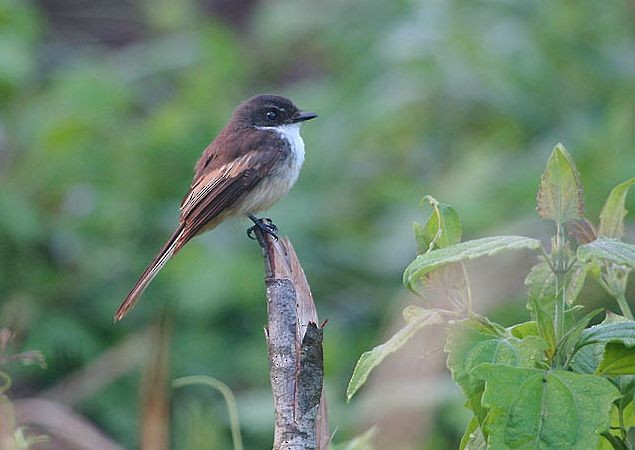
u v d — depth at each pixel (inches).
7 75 570.3
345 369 439.5
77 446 292.5
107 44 764.0
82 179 519.2
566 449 169.3
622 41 561.3
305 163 557.6
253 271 478.3
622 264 171.0
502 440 170.9
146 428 245.9
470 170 489.1
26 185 518.9
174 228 506.9
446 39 559.2
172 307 459.2
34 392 437.7
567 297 198.4
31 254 487.8
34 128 550.6
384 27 609.3
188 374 446.0
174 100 607.8
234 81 645.9
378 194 536.4
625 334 180.9
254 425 390.3
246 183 408.5
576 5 563.2
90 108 556.7
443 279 190.4
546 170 188.4
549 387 172.1
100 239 504.1
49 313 468.1
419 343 225.5
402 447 245.9
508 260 282.8
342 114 574.2
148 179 519.8
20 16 635.5
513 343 180.7
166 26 737.6
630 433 323.0
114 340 472.1
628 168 449.4
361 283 498.9
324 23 655.1
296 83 711.1
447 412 344.8
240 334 470.6
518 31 558.3
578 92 545.0
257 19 749.9
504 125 543.2
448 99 556.1
